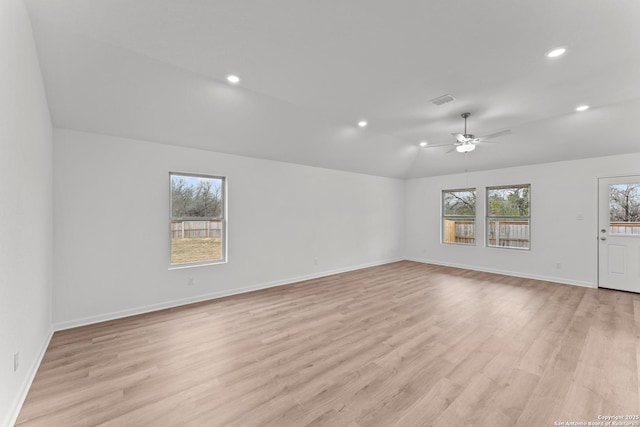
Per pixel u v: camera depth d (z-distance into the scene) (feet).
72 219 10.53
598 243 15.69
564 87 10.57
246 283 15.30
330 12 6.66
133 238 11.86
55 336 9.71
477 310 12.25
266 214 16.16
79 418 5.82
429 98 11.57
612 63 8.84
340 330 10.22
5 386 5.31
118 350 8.72
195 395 6.57
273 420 5.77
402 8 6.49
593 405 6.14
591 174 15.84
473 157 19.47
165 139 12.46
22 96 6.31
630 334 9.70
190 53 8.47
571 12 6.56
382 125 15.06
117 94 9.93
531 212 18.03
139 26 7.25
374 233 22.65
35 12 6.73
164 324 10.80
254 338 9.59
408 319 11.25
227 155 14.60
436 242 23.20
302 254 17.90
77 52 8.19
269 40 7.81
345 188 20.52
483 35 7.48
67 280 10.43
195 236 13.89
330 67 9.20
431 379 7.18
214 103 11.56
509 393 6.59
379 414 5.94
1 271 5.06
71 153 10.52
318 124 14.71
